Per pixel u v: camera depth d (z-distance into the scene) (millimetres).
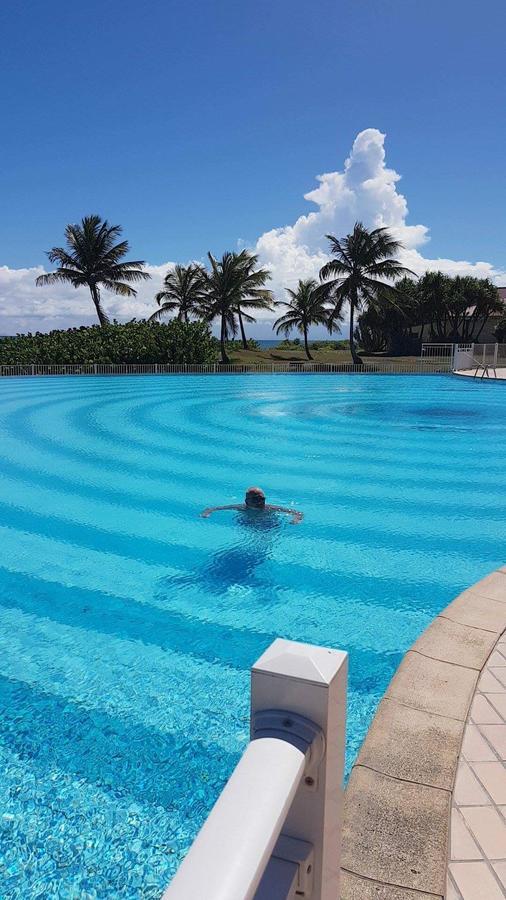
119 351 34156
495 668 3609
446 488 9258
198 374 32219
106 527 7520
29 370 30812
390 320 52406
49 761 3336
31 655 4516
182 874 825
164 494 8969
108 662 4418
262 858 853
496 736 2943
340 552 6652
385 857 2223
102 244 40281
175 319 37062
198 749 3441
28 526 7574
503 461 11125
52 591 5676
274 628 4969
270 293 44938
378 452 11883
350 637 4809
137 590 5695
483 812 2457
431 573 6105
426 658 3719
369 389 24812
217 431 14250
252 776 987
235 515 7914
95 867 2629
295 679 1105
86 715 3777
